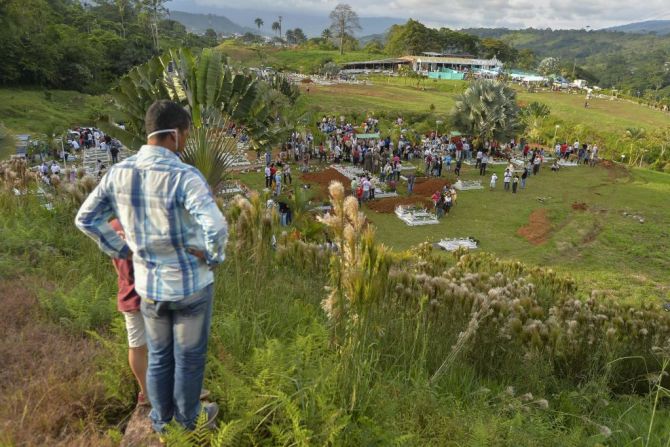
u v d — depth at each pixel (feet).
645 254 60.23
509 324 15.74
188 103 31.19
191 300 7.02
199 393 7.65
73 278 16.12
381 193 80.12
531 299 18.99
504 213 73.51
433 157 95.25
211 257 6.70
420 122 151.12
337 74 268.21
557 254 58.95
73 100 169.89
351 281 9.60
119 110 32.81
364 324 10.14
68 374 9.63
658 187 93.71
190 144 30.96
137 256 6.98
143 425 8.18
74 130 121.60
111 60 217.56
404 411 9.99
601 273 52.70
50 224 21.21
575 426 12.11
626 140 133.80
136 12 329.52
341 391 9.18
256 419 7.97
